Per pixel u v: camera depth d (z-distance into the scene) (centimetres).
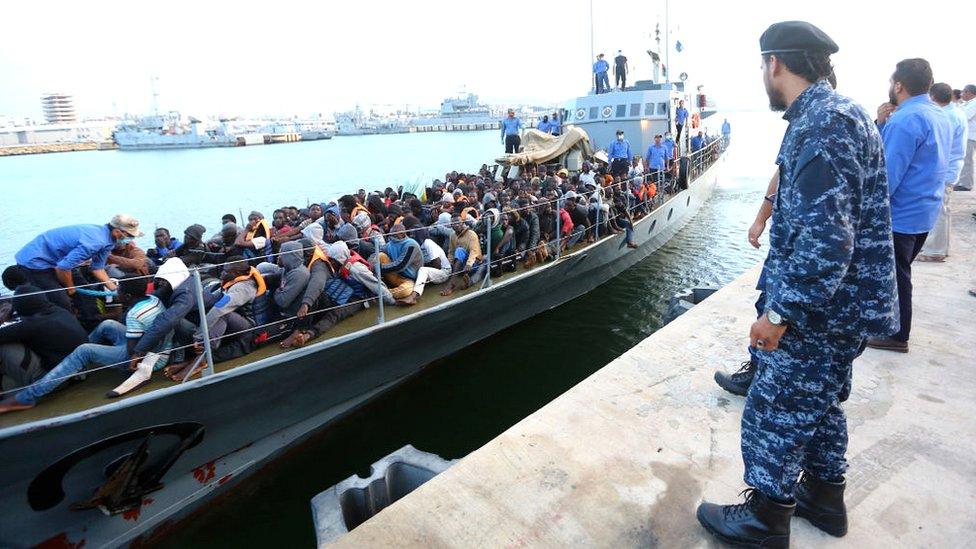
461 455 600
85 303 527
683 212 1494
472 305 689
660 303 1009
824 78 179
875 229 176
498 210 758
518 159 1212
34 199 3166
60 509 432
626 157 1298
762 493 199
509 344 846
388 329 586
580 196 934
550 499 238
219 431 501
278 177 3931
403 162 4956
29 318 420
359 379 612
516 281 745
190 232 716
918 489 237
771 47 181
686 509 230
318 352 530
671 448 270
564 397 319
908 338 381
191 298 449
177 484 494
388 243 674
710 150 2033
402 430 644
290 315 536
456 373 762
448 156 5650
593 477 251
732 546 209
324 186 3291
